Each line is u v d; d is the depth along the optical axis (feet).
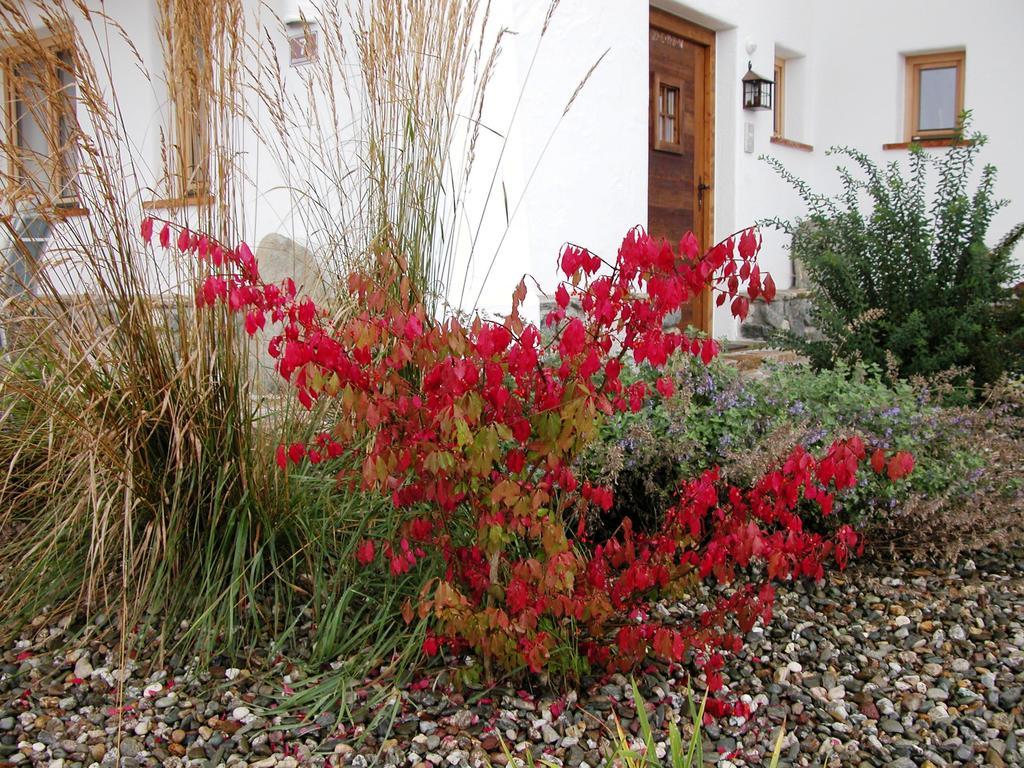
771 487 7.54
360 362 6.93
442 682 7.93
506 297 14.74
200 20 8.83
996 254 16.44
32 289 8.68
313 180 13.67
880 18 26.00
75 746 7.10
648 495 10.97
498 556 7.73
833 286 17.21
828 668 8.61
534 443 7.11
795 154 26.04
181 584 8.67
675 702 7.86
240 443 8.77
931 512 10.36
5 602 8.74
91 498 8.22
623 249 6.94
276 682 7.95
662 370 11.14
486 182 14.42
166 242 7.52
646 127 18.38
